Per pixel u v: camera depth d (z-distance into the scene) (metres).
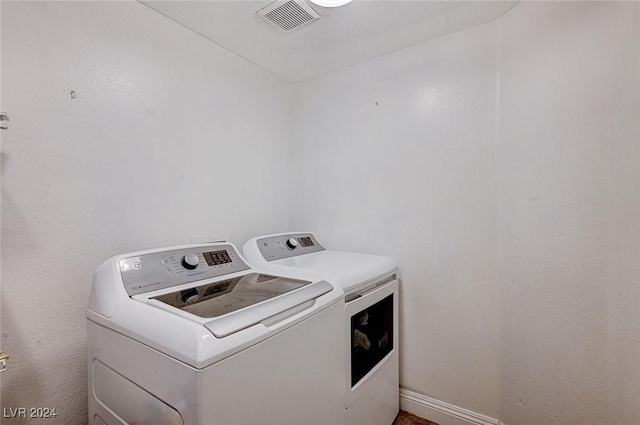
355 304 1.39
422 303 1.82
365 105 2.02
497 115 1.59
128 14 1.41
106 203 1.33
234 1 1.43
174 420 0.79
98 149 1.30
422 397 1.83
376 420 1.57
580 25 1.21
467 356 1.69
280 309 1.00
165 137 1.54
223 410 0.79
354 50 1.89
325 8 1.49
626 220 1.05
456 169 1.71
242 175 1.96
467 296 1.69
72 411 1.23
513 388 1.51
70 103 1.22
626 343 1.05
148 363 0.87
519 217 1.47
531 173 1.41
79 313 1.25
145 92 1.47
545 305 1.36
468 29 1.67
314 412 1.11
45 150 1.16
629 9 1.03
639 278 1.00
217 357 0.77
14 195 1.09
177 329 0.83
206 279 1.29
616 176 1.09
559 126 1.29
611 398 1.12
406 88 1.87
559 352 1.31
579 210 1.23
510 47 1.51
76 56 1.24
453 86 1.72
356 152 2.06
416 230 1.84
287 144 2.34
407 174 1.87
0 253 1.07
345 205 2.12
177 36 1.60
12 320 1.09
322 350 1.16
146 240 1.46
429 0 1.44
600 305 1.16
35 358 1.14
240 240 1.94
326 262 1.67
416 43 1.82
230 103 1.89
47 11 1.17
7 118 0.97
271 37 1.74
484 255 1.64
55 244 1.19
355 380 1.41
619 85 1.07
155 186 1.50
